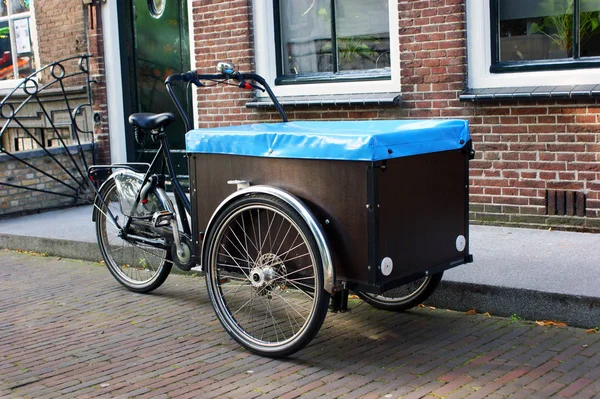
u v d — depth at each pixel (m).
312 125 4.52
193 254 4.56
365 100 6.64
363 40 6.99
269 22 7.39
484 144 6.23
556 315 4.29
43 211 8.41
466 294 4.60
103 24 8.79
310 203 3.85
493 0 6.16
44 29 9.29
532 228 6.08
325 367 3.81
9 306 5.28
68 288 5.71
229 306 4.65
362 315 4.63
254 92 7.53
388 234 3.73
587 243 5.47
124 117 8.93
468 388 3.44
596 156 5.75
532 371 3.61
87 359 4.11
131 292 5.48
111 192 5.53
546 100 5.90
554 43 6.00
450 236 4.14
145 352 4.18
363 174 3.63
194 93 7.99
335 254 3.81
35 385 3.76
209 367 3.90
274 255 4.00
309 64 7.35
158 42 8.61
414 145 3.79
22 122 9.70
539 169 6.01
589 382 3.44
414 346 4.04
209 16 7.70
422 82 6.46
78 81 9.08
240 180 4.14
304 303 4.82
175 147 8.58
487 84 6.20
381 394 3.43
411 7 6.42
